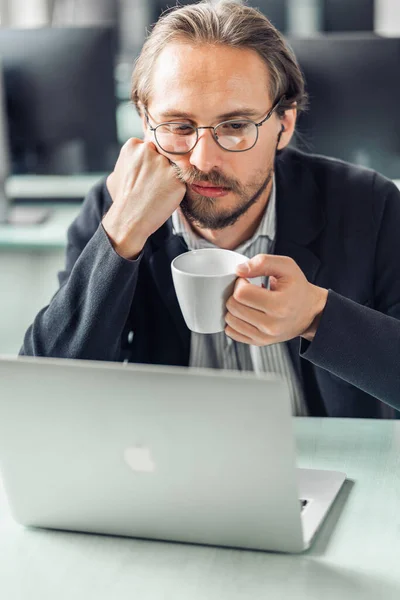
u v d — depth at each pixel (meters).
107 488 1.38
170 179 1.75
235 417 1.25
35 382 1.32
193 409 1.26
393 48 3.23
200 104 1.71
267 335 1.54
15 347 3.51
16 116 3.58
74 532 1.46
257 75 1.75
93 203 2.09
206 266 1.59
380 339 1.64
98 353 1.79
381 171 3.34
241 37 1.73
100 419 1.31
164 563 1.35
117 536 1.44
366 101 3.27
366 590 1.27
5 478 1.43
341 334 1.63
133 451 1.32
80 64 3.52
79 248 2.09
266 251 2.04
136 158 1.76
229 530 1.36
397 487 1.55
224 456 1.29
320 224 2.04
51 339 1.82
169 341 2.03
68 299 1.80
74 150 3.62
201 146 1.73
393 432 1.76
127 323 2.04
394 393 1.67
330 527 1.43
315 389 2.01
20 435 1.37
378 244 2.05
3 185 3.52
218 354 2.03
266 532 1.34
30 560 1.37
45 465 1.39
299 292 1.54
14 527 1.48
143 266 2.02
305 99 1.95
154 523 1.39
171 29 1.76
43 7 5.18
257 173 1.80
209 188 1.77
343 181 2.07
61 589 1.30
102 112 3.58
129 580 1.32
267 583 1.29
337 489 1.53
